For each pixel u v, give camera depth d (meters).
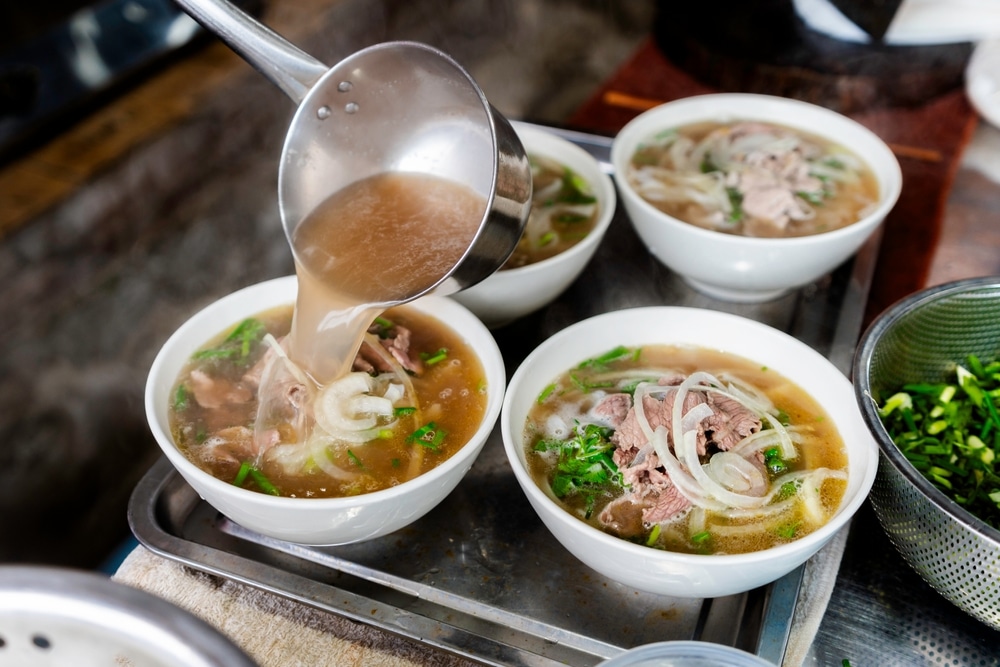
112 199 1.08
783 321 0.82
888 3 0.99
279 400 0.68
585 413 0.68
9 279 1.02
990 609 0.60
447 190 0.73
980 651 0.63
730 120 0.94
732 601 0.64
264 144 1.27
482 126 0.70
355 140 0.72
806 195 0.84
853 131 0.89
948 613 0.65
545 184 0.87
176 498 0.69
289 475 0.64
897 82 1.05
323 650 0.62
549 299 0.79
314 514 0.60
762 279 0.78
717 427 0.64
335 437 0.66
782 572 0.60
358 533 0.63
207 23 0.68
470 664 0.62
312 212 0.71
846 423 0.66
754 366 0.70
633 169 0.87
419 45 0.65
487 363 0.70
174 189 1.15
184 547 0.65
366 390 0.68
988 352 0.73
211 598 0.64
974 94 1.05
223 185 1.20
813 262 0.77
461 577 0.65
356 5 1.29
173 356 0.69
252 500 0.60
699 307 0.84
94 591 0.49
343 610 0.62
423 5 1.42
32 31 1.11
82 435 1.08
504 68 1.48
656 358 0.71
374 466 0.65
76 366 1.08
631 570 0.59
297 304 0.69
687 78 1.15
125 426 1.11
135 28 1.18
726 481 0.62
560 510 0.59
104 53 1.16
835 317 0.81
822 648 0.63
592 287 0.85
